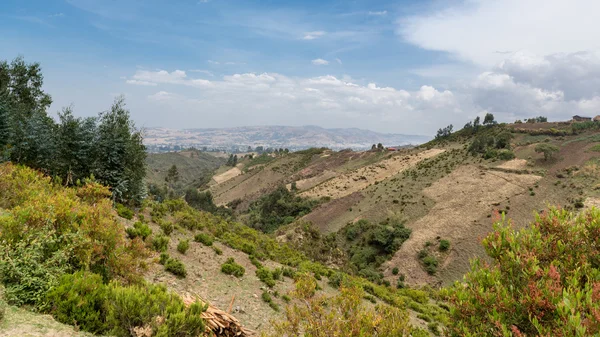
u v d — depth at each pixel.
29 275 5.57
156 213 20.34
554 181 61.28
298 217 82.12
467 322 4.62
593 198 50.38
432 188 71.69
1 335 4.23
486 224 52.44
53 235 6.81
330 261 36.84
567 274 4.64
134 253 8.36
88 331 5.21
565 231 5.12
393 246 52.50
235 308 10.18
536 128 104.25
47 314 5.21
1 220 7.00
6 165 14.63
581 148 72.75
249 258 17.69
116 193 18.28
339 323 5.32
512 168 71.50
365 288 20.36
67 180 17.14
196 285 10.90
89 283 5.74
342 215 72.94
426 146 125.38
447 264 46.19
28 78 33.59
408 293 25.59
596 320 3.45
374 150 147.50
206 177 186.62
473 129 125.38
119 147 18.59
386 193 76.69
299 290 6.09
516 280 4.75
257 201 115.12
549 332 3.59
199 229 20.66
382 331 5.43
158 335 5.25
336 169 135.50
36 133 18.06
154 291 6.61
